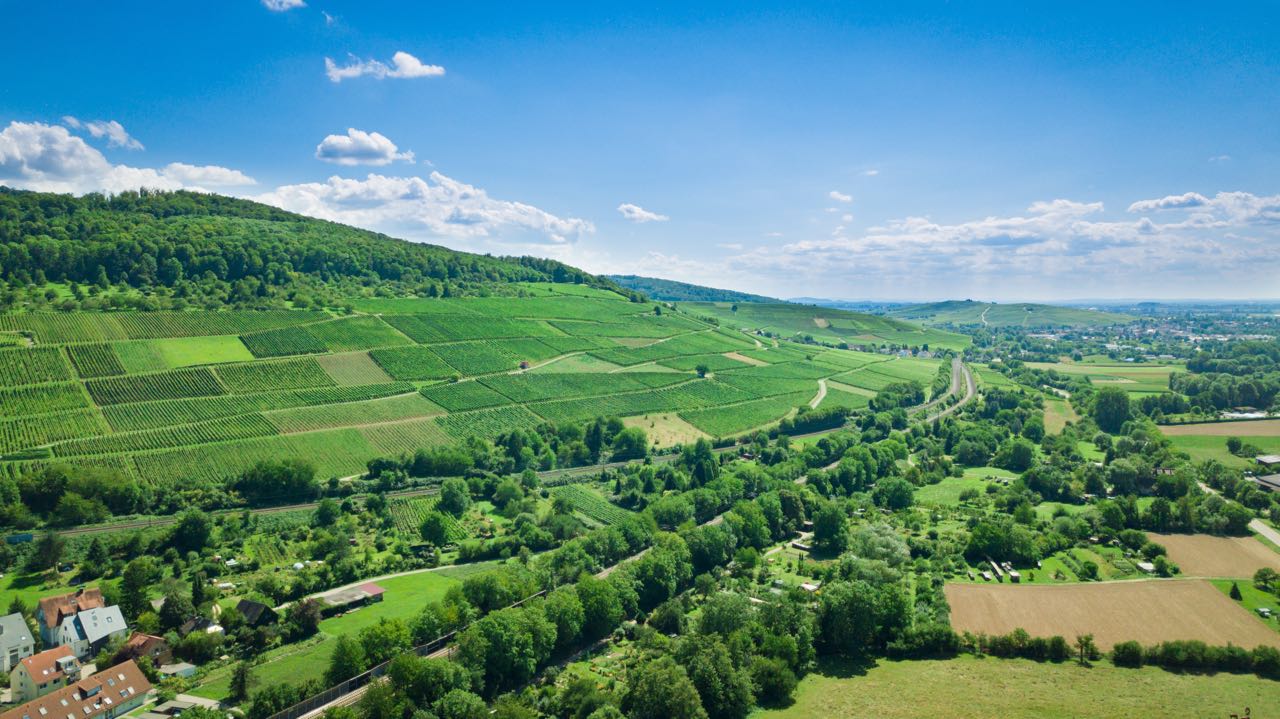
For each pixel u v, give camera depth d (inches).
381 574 6127.0
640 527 6924.2
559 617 4913.9
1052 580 5851.4
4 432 7795.3
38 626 4798.2
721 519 7381.9
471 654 4333.2
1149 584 5723.4
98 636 4731.8
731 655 4328.3
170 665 4490.7
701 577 5989.2
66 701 3858.3
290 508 7401.6
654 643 4980.3
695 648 4293.8
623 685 4429.1
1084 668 4534.9
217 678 4367.6
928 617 5014.8
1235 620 5118.1
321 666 4461.1
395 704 3816.4
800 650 4626.0
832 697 4224.9
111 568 5708.7
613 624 5221.5
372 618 5191.9
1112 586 5693.9
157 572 5674.2
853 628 4810.5
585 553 6269.7
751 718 3998.5
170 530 6289.4
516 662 4466.0
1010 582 5821.9
